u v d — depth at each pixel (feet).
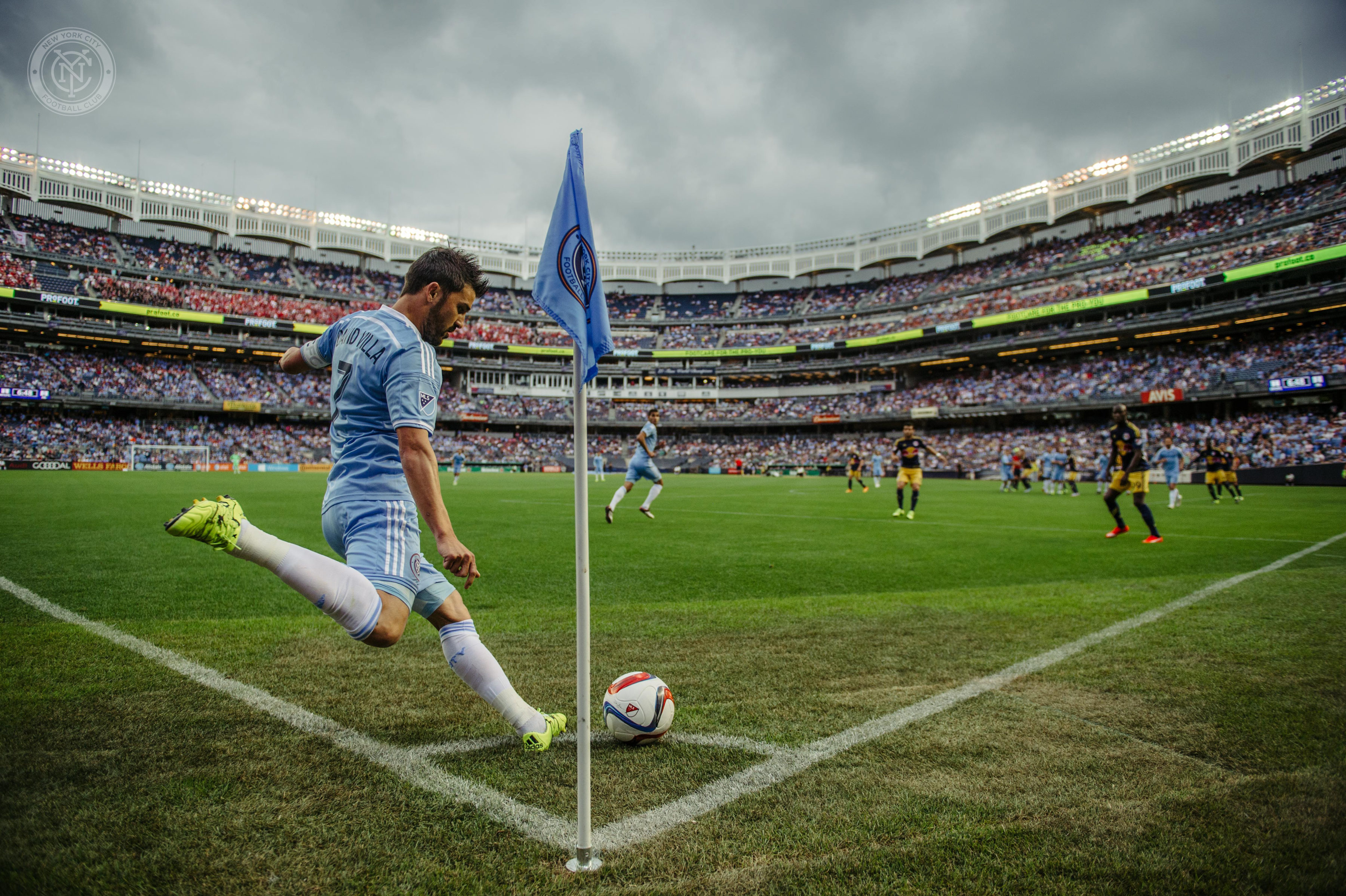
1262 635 14.29
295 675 11.29
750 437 196.34
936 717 9.74
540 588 19.81
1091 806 7.23
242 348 158.51
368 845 6.42
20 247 150.10
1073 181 160.25
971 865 6.15
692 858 6.27
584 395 6.72
